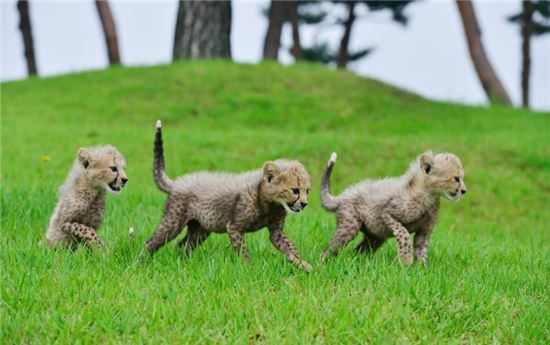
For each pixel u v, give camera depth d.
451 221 21.41
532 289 11.62
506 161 27.14
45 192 16.48
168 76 36.75
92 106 33.47
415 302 10.30
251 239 13.50
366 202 12.41
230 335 9.18
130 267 11.16
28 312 9.41
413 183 12.20
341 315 9.69
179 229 11.96
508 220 22.69
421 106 35.84
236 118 32.53
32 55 49.50
